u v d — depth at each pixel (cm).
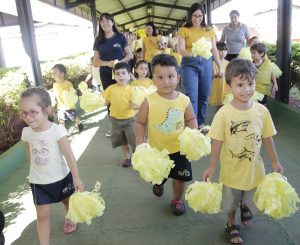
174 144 265
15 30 1582
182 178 270
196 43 429
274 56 693
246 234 255
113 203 317
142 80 439
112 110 391
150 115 262
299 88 582
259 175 229
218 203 203
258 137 222
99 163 425
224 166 231
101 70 492
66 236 271
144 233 267
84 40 2072
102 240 263
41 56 1811
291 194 196
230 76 217
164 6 1711
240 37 636
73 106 557
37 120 225
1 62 1498
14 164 430
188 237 258
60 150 237
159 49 830
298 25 1125
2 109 482
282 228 260
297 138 450
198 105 499
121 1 1465
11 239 275
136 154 219
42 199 234
